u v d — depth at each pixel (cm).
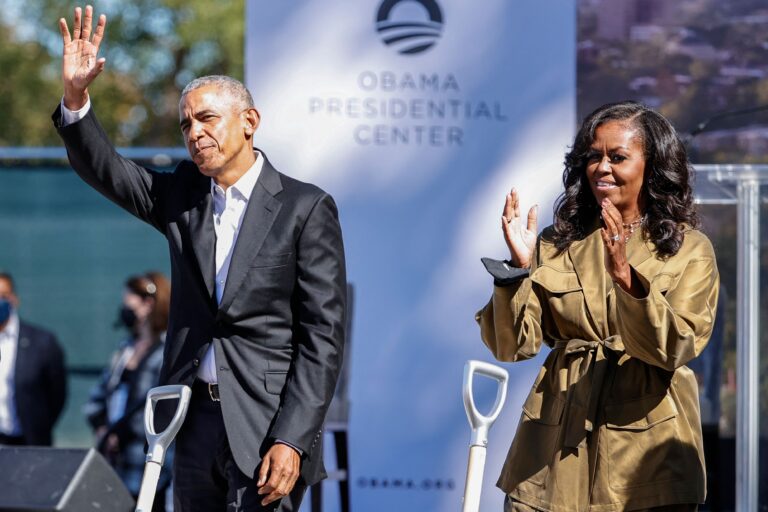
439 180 2291
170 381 1412
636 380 1280
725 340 2238
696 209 1335
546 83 2294
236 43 6325
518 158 2291
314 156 2291
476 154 2291
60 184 2964
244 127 1424
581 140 1343
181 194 1456
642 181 1312
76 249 2966
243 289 1397
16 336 2950
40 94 6650
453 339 2283
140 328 2766
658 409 1271
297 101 2291
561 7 2294
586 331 1305
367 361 2284
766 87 2344
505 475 1339
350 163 2291
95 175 1441
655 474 1259
